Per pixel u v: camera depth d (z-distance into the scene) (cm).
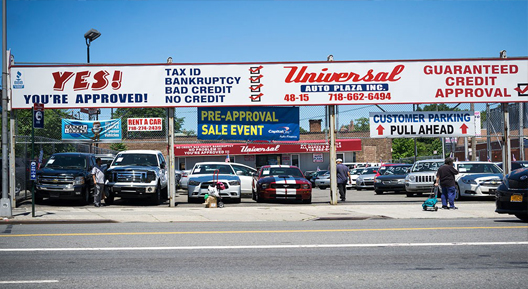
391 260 753
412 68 1845
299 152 4272
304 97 1838
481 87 1853
